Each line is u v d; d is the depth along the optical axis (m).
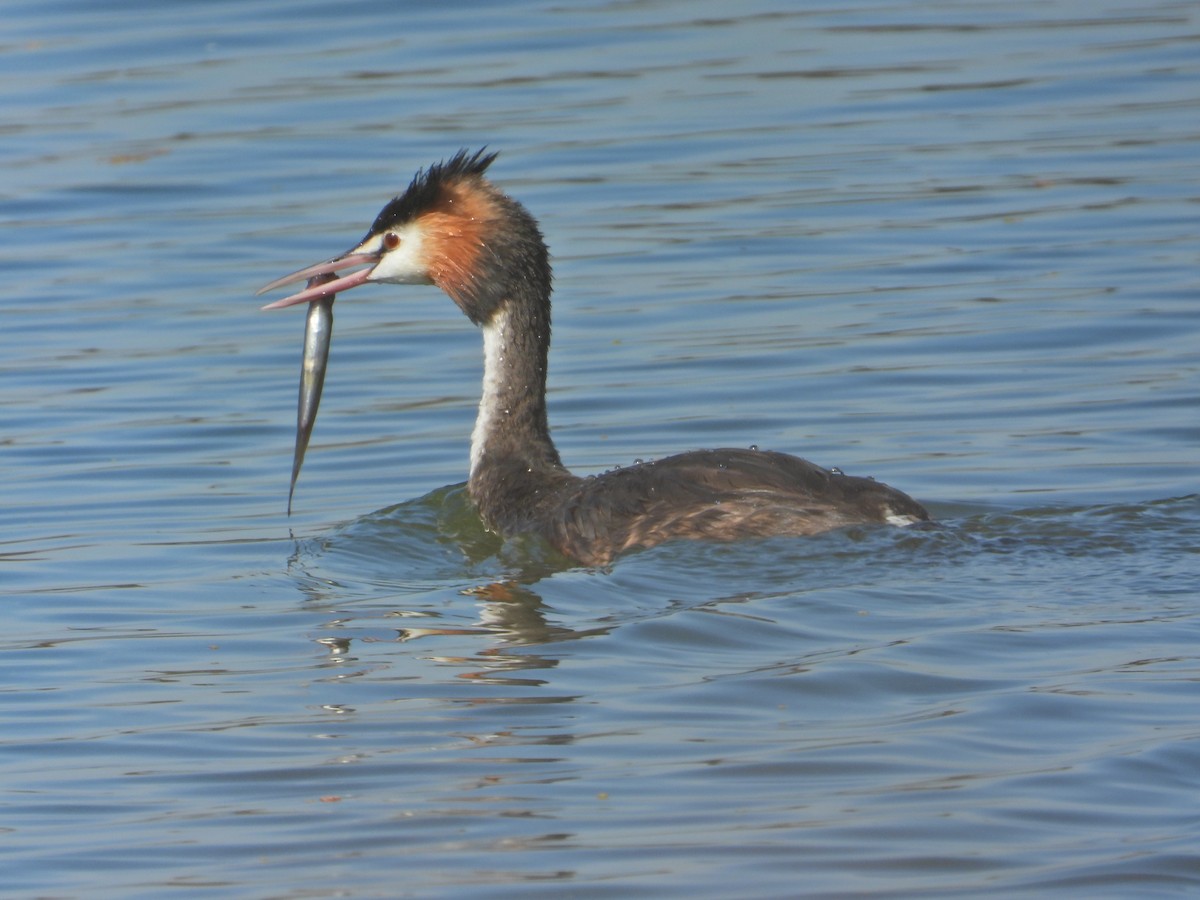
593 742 9.38
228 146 23.58
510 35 27.78
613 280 19.30
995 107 24.20
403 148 23.14
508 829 8.41
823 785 8.73
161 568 12.85
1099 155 22.23
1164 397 15.61
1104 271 18.78
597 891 7.78
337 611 11.81
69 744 9.64
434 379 17.41
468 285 14.28
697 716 9.66
